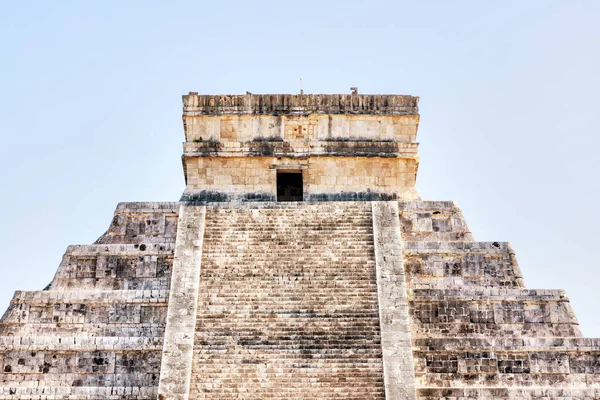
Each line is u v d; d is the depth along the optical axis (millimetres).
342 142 72062
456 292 60062
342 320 56969
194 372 54250
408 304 59562
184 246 62094
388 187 71688
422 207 66750
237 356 54938
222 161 71812
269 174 71688
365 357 54812
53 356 57469
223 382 53656
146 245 63125
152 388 55406
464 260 63125
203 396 53031
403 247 63188
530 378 56844
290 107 72875
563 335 59438
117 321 59406
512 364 57062
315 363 54500
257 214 64688
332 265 60688
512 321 59656
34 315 59781
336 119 72875
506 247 63625
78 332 59219
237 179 71562
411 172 72125
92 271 62719
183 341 55812
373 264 60719
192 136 72500
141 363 57156
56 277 62531
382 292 58594
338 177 71688
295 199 75500
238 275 60031
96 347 57406
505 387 55906
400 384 53406
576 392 55469
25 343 57656
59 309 59844
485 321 59594
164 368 54375
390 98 73188
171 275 61531
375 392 53062
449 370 56688
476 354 57062
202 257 61438
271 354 54969
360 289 58938
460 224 66375
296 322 56844
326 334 56125
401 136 72938
